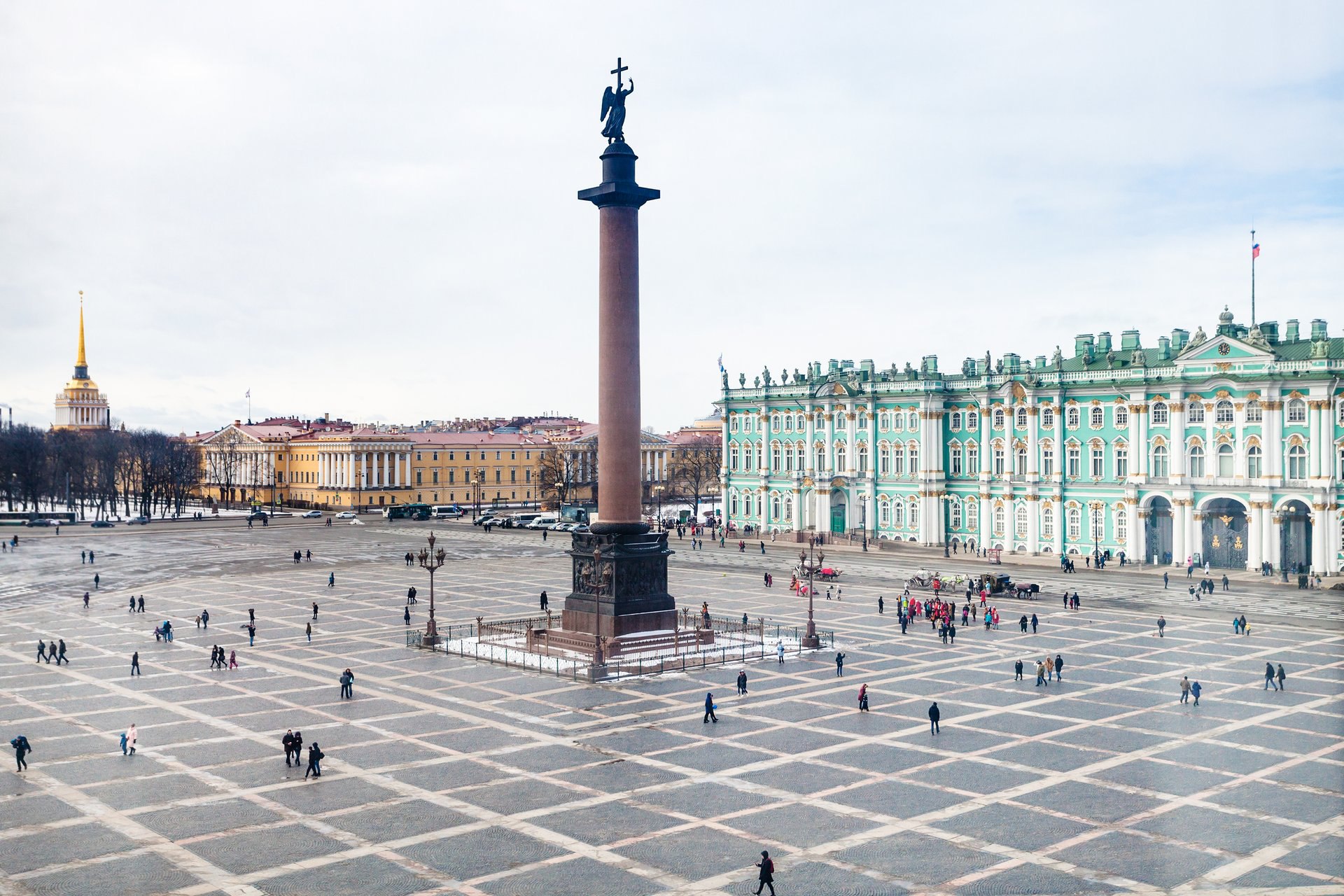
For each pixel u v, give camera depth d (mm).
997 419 144875
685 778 48562
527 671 72000
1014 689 66125
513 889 36719
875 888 36719
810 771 49438
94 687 67062
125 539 180750
